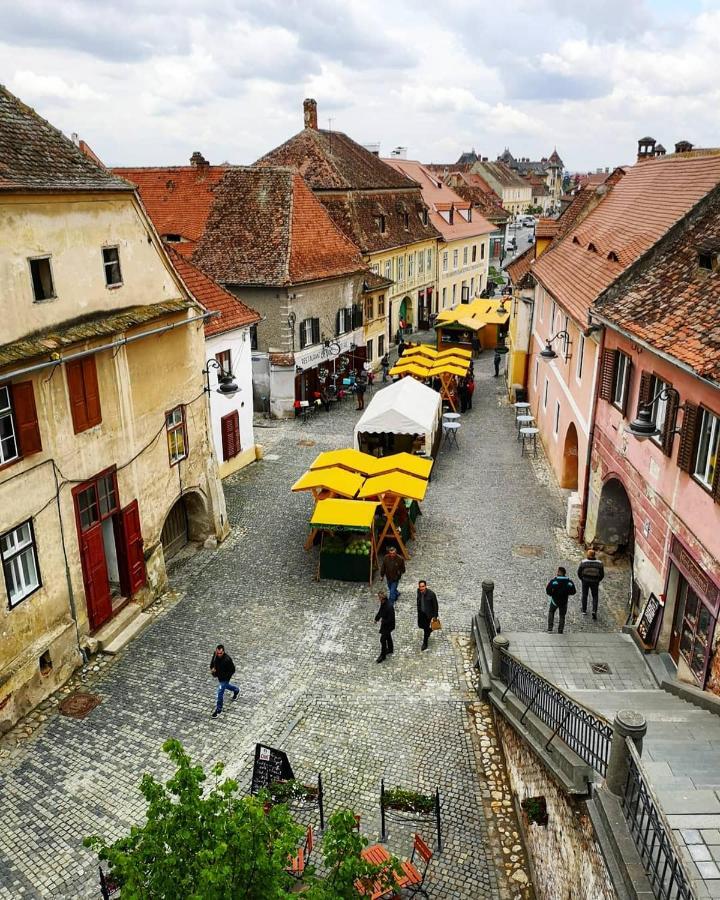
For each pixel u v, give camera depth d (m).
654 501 13.13
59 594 12.79
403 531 18.06
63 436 12.58
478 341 43.28
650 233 18.14
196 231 31.41
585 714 8.20
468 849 9.50
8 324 11.27
